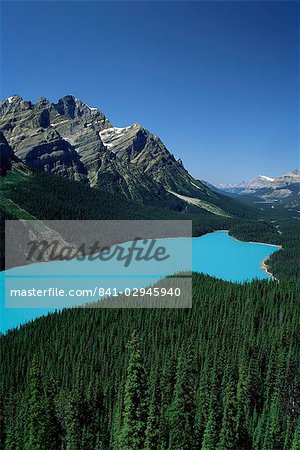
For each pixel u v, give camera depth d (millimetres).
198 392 82562
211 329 133000
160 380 81188
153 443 57594
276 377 94125
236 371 94125
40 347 124812
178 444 66688
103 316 148875
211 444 65438
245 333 127000
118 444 60188
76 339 131375
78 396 78312
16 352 123250
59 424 70500
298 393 91062
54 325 143625
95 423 77188
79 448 69688
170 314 148875
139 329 137500
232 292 169875
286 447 76188
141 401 57719
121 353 120188
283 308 148750
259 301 154625
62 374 106938
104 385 97625
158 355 108438
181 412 69000
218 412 70750
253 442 73938
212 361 99062
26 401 84812
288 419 80438
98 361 115938
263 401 90562
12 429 76625
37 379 63625
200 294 171250
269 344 114312
